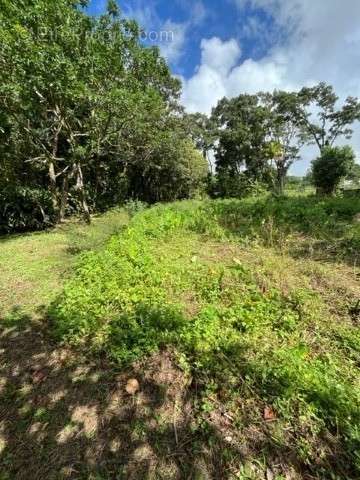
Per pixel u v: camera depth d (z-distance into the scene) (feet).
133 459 6.00
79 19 30.45
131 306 10.73
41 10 26.71
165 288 11.88
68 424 6.89
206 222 21.42
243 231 19.30
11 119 32.55
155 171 62.75
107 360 8.66
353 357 7.67
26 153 38.47
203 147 93.09
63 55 27.48
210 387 7.11
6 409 7.47
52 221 40.27
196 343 8.23
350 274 12.09
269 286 11.25
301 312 9.48
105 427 6.75
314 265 12.84
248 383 6.94
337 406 6.09
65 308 11.15
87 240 20.38
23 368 8.83
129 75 33.81
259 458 5.64
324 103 92.12
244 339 8.37
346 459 5.41
